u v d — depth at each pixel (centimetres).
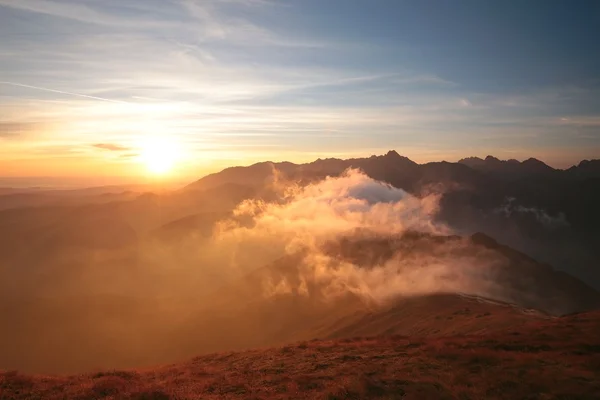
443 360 2533
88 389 2178
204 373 2658
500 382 2006
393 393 1922
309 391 2072
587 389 1867
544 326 3691
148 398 2006
